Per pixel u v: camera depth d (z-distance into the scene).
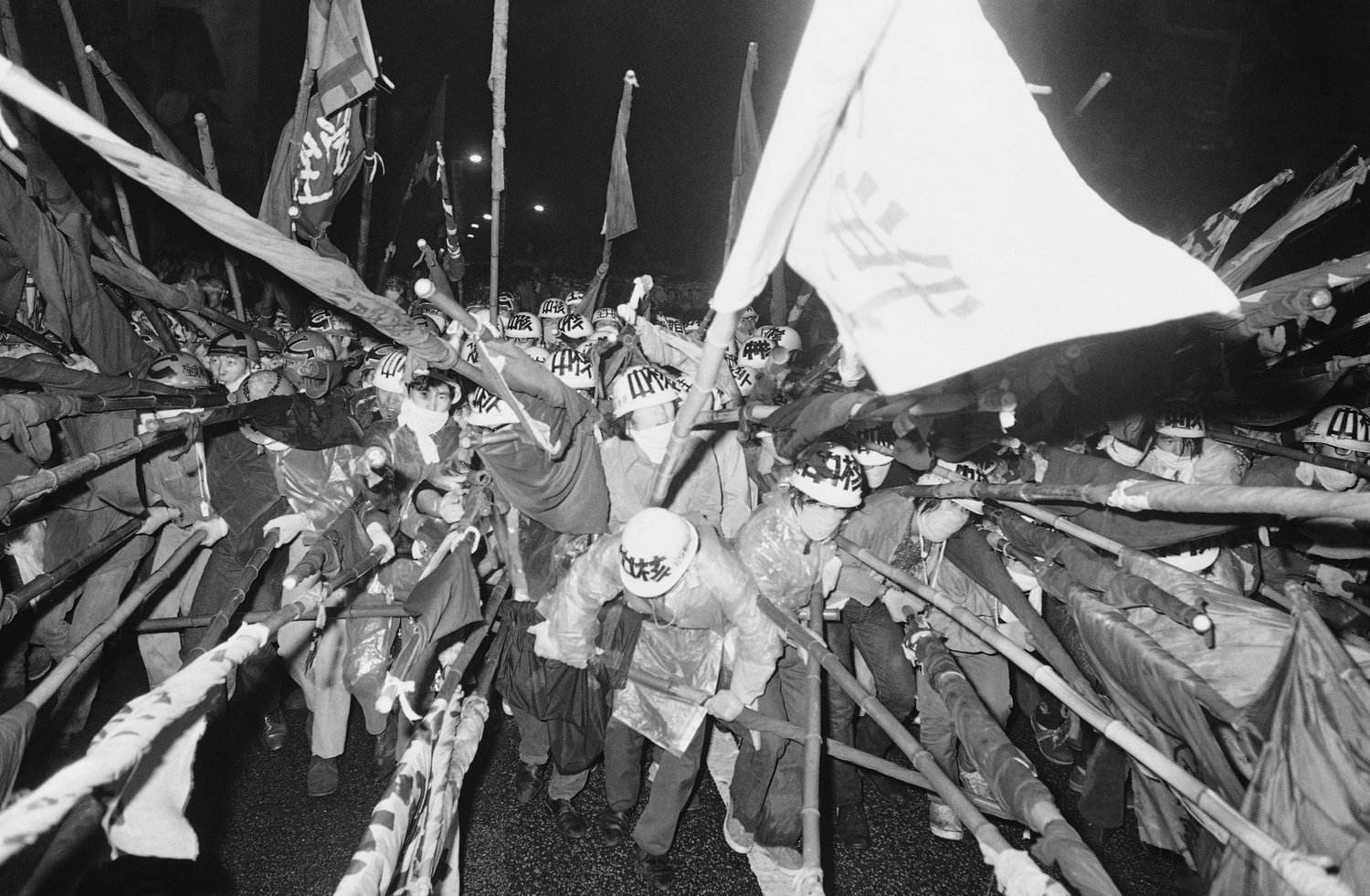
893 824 4.15
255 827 3.96
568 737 3.79
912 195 2.08
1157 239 1.78
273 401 4.29
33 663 4.75
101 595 4.37
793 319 6.59
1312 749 2.09
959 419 3.37
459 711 3.57
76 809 2.04
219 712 4.37
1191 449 4.29
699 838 4.04
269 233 2.38
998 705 4.12
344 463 4.32
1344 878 1.90
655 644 3.67
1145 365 3.77
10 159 3.86
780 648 3.38
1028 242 1.94
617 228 6.16
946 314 1.97
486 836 3.98
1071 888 3.72
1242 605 2.88
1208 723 2.54
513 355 3.21
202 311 5.32
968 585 4.03
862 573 3.93
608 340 5.29
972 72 2.06
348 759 4.55
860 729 4.28
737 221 5.55
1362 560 4.69
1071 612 3.10
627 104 5.69
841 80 1.91
